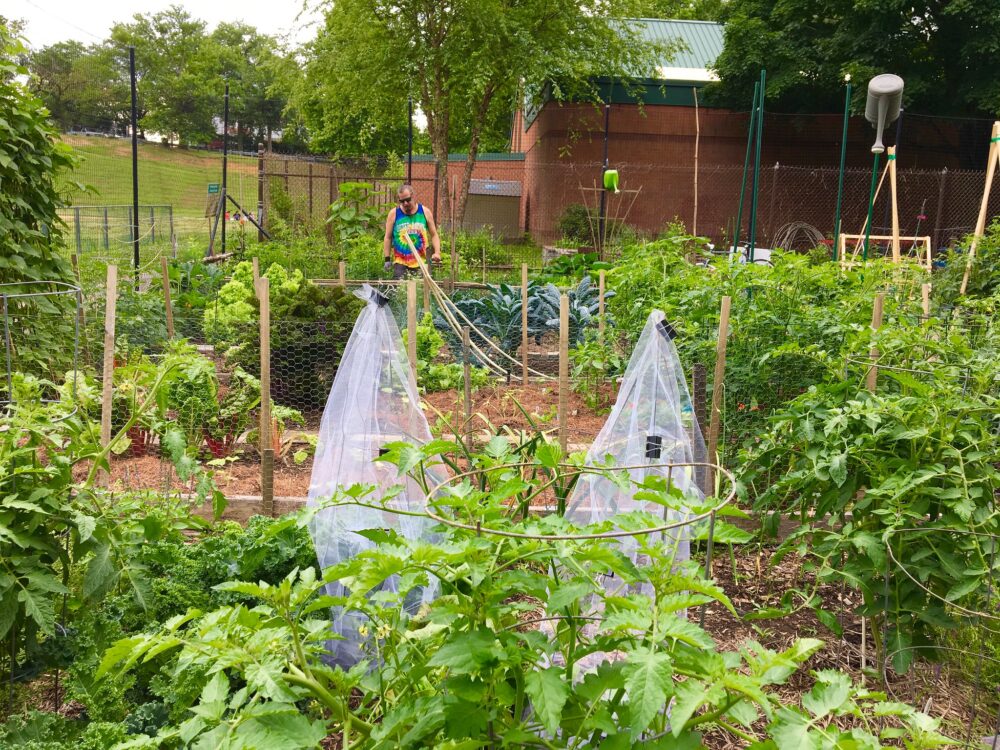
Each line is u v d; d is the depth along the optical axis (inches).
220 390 299.6
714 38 1187.3
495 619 82.6
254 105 2094.0
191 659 79.7
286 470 245.6
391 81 856.9
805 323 211.9
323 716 118.0
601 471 108.0
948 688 139.1
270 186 799.1
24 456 119.7
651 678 68.2
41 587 110.5
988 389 172.2
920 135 1019.9
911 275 351.3
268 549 135.6
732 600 169.9
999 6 909.2
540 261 818.8
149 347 330.6
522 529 81.4
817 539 152.1
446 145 906.1
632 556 124.0
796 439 157.4
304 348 297.3
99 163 1105.4
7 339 145.2
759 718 129.3
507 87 884.0
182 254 655.1
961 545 130.0
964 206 957.2
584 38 882.8
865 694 76.1
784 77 984.3
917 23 983.6
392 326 152.3
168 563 134.6
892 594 135.3
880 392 182.4
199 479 152.3
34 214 249.4
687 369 222.4
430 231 461.1
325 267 615.5
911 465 137.4
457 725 76.9
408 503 136.7
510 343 367.6
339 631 134.9
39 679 131.2
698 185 1037.2
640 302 297.7
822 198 1035.3
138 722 105.3
